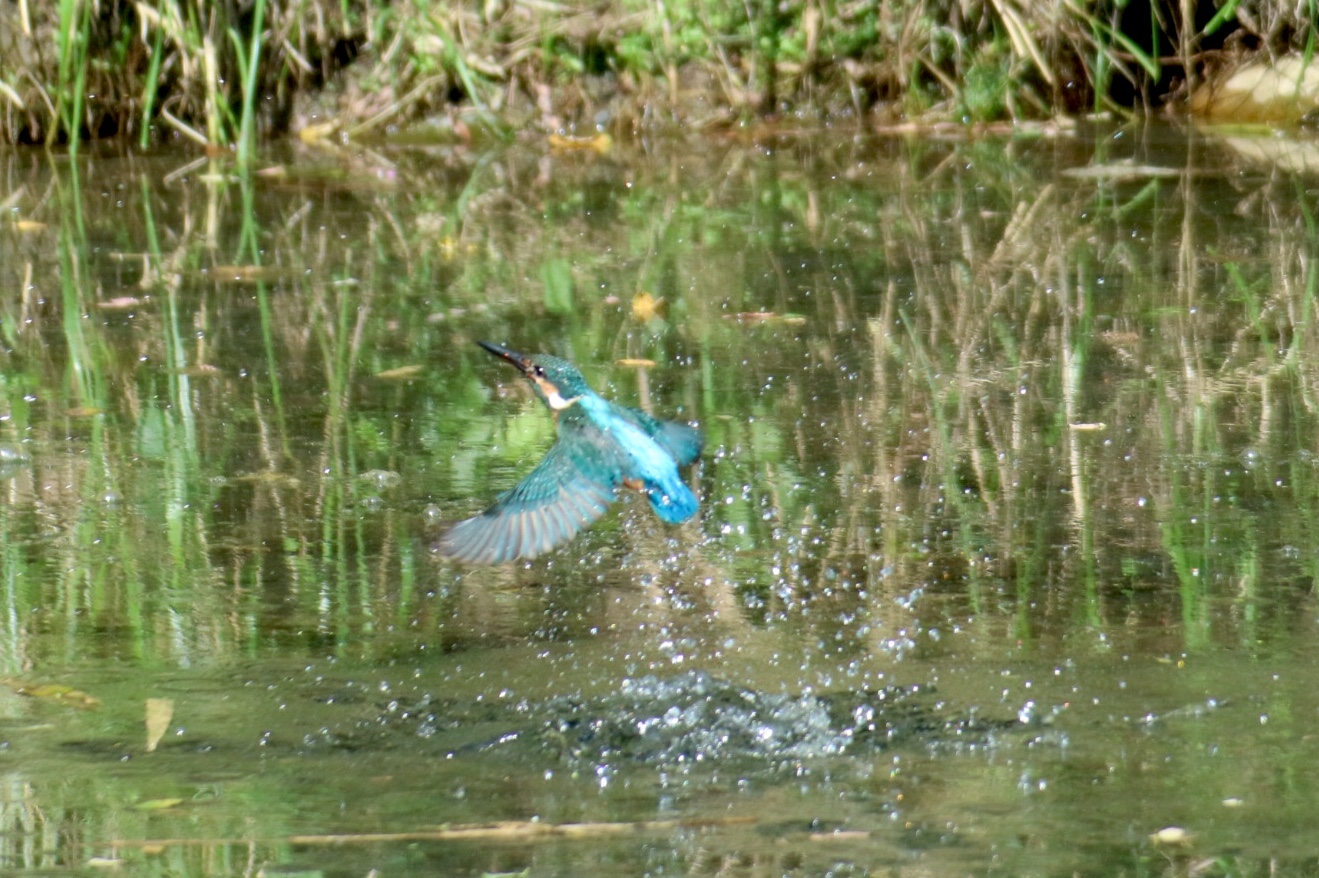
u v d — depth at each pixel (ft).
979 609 25.89
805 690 23.16
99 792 20.25
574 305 44.21
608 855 18.58
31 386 37.78
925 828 19.22
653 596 26.68
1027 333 40.68
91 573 27.53
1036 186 58.08
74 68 68.69
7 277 47.73
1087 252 48.26
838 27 72.49
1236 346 39.04
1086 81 72.23
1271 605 25.64
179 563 27.96
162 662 24.12
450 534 19.10
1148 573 27.04
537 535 19.15
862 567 27.73
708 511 30.48
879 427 34.50
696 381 37.60
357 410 36.06
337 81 72.64
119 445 33.96
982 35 71.92
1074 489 30.91
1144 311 42.09
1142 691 22.88
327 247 51.34
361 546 28.78
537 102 72.74
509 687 23.39
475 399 36.73
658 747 21.57
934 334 40.78
